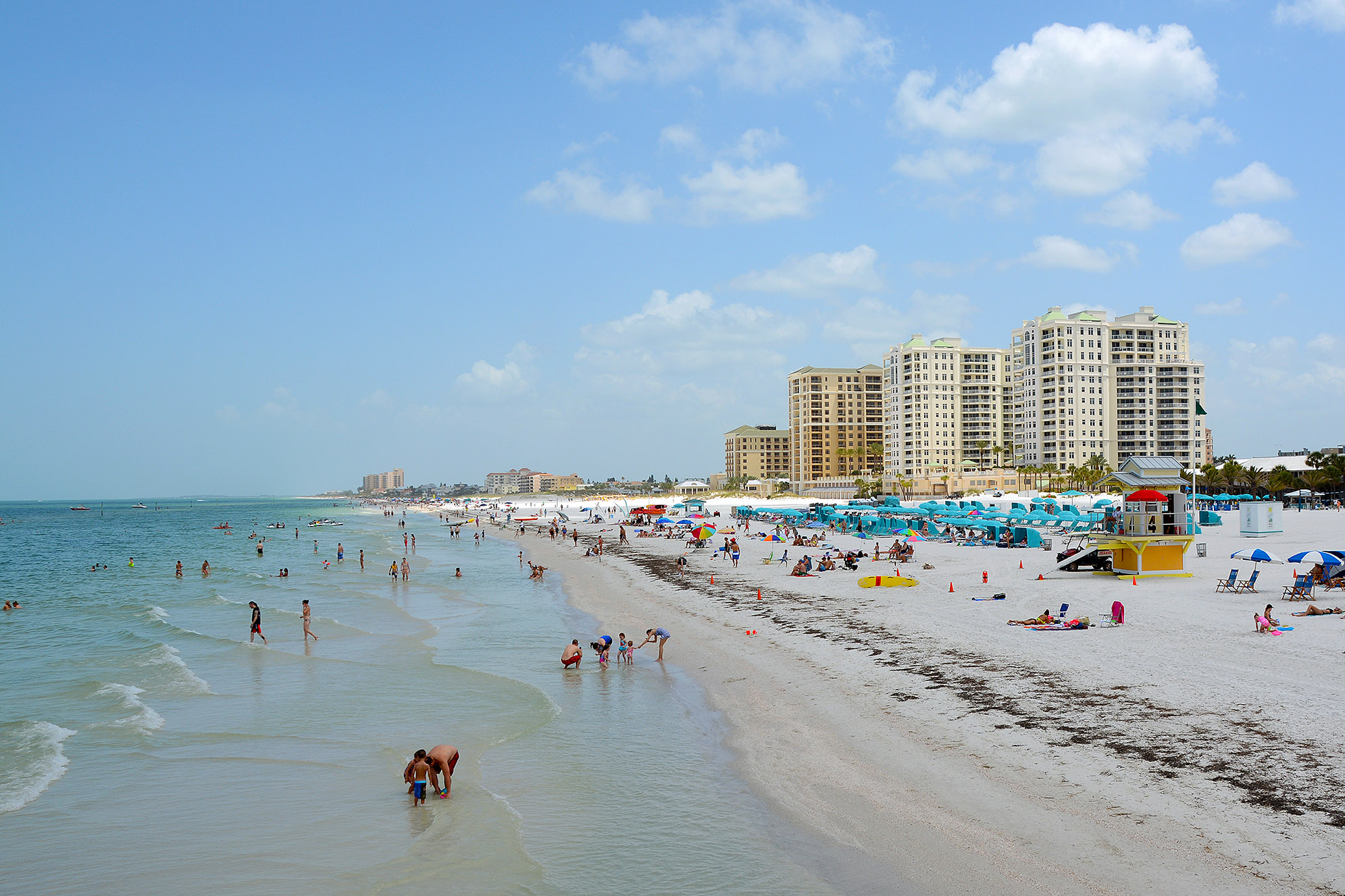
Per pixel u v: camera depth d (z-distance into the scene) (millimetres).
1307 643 26219
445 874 14594
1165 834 13906
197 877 14742
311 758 21203
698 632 36750
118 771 20406
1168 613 33062
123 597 56812
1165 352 198375
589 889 13797
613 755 20672
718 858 14703
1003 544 73125
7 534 153625
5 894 14250
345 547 112375
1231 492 161250
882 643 30734
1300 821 13891
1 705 27047
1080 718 20094
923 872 13484
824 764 18766
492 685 28719
